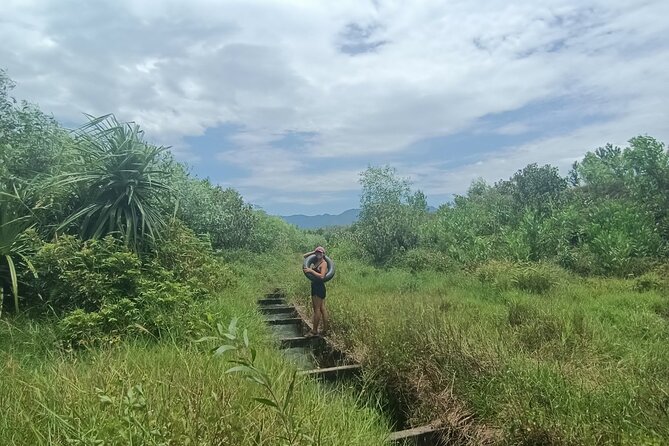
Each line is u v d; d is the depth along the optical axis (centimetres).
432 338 553
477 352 519
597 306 860
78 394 330
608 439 348
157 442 245
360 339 661
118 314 601
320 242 3139
